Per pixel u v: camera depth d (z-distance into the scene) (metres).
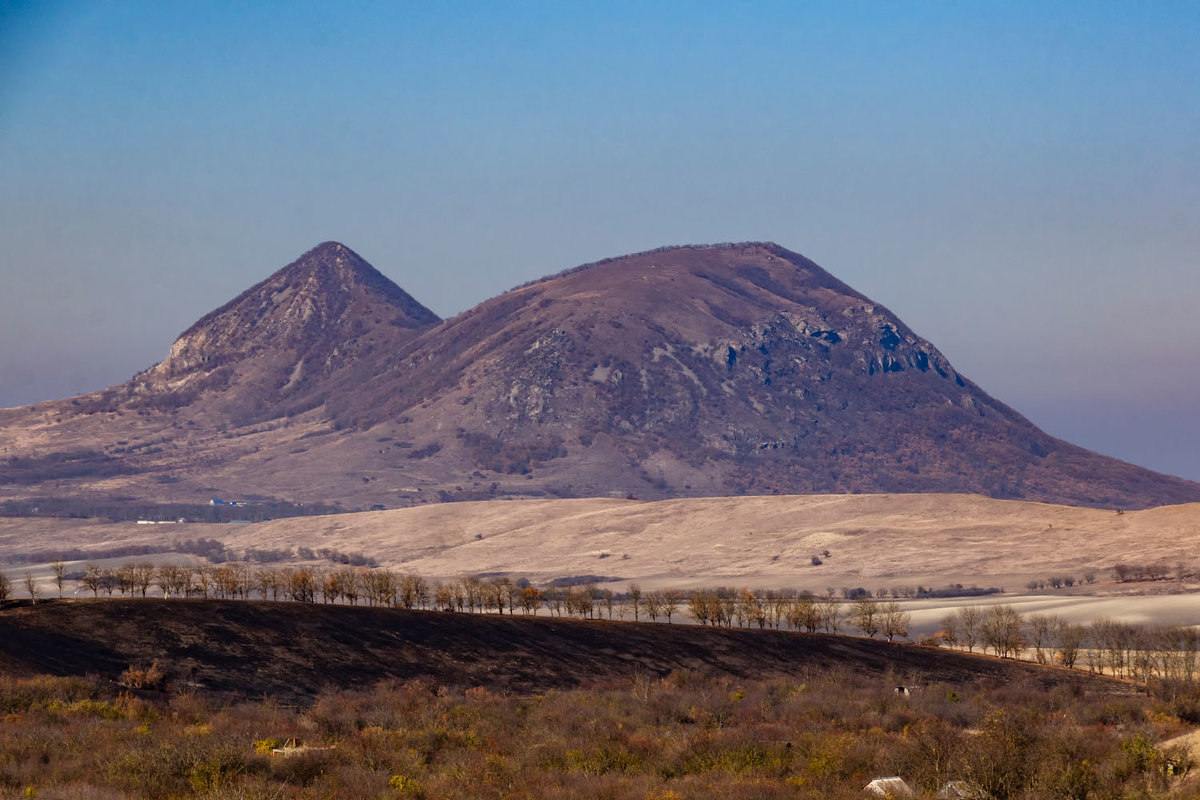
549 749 88.31
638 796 72.50
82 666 136.38
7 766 72.19
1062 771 72.69
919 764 77.81
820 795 73.12
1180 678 161.25
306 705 135.50
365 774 75.19
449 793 72.50
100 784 69.31
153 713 103.06
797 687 162.25
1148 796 68.75
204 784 69.81
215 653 150.25
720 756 86.06
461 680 161.12
